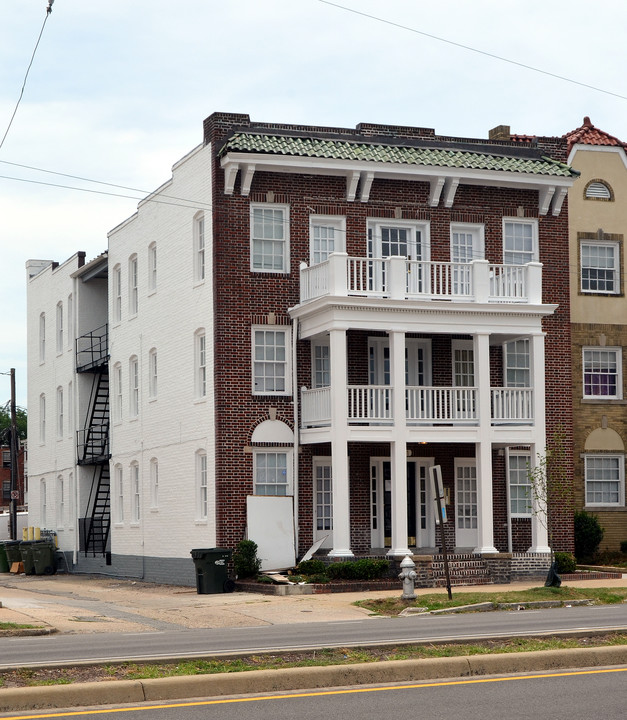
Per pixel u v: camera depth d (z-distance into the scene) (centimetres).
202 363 3381
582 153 3884
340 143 3328
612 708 1153
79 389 4588
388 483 3328
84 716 1139
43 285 5156
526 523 3428
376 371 3331
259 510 3131
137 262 3944
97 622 2223
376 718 1112
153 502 3731
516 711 1141
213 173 3241
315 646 1554
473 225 3441
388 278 3130
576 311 3812
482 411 3155
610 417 3822
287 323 3253
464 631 1814
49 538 4781
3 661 1481
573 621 1986
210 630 2070
